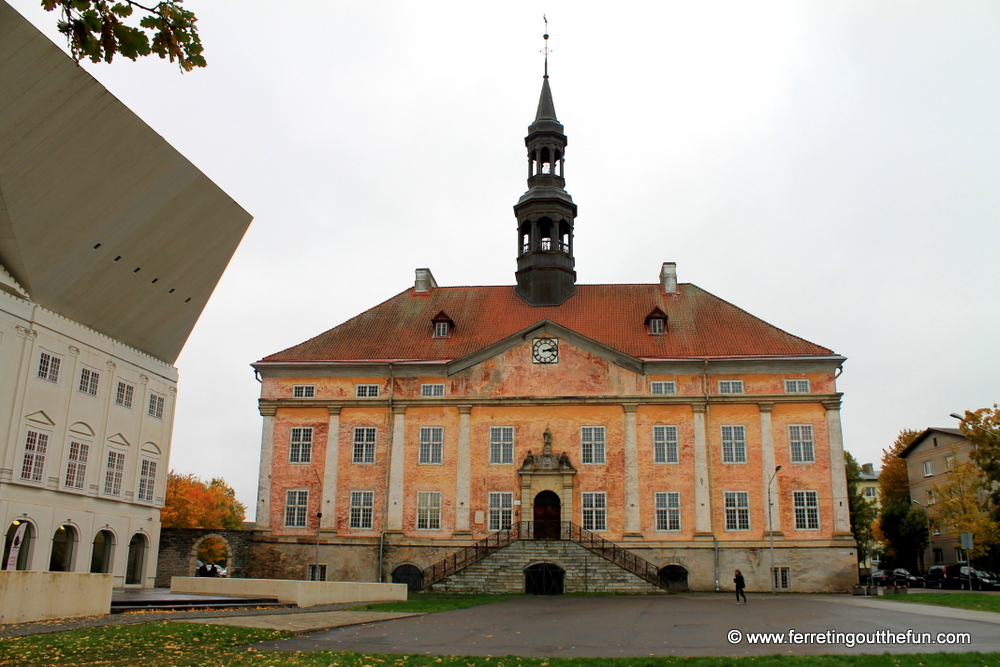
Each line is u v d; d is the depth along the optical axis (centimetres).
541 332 4988
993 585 4988
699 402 4781
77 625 1994
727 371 4831
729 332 5069
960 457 6950
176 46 943
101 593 2311
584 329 5169
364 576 4722
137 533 4388
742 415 4775
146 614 2391
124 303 4022
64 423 3744
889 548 7306
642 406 4831
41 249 3388
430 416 4934
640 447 4772
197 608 2694
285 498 4891
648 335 5081
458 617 2597
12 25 2558
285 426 4994
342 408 4991
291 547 4800
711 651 1711
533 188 5609
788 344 4922
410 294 5706
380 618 2520
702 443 4731
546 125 5675
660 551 4603
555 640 1936
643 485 4719
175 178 3578
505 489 4784
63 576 2164
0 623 1944
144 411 4391
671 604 3203
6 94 2739
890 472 8525
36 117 2886
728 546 4588
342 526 4822
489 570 4234
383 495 4844
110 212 3475
